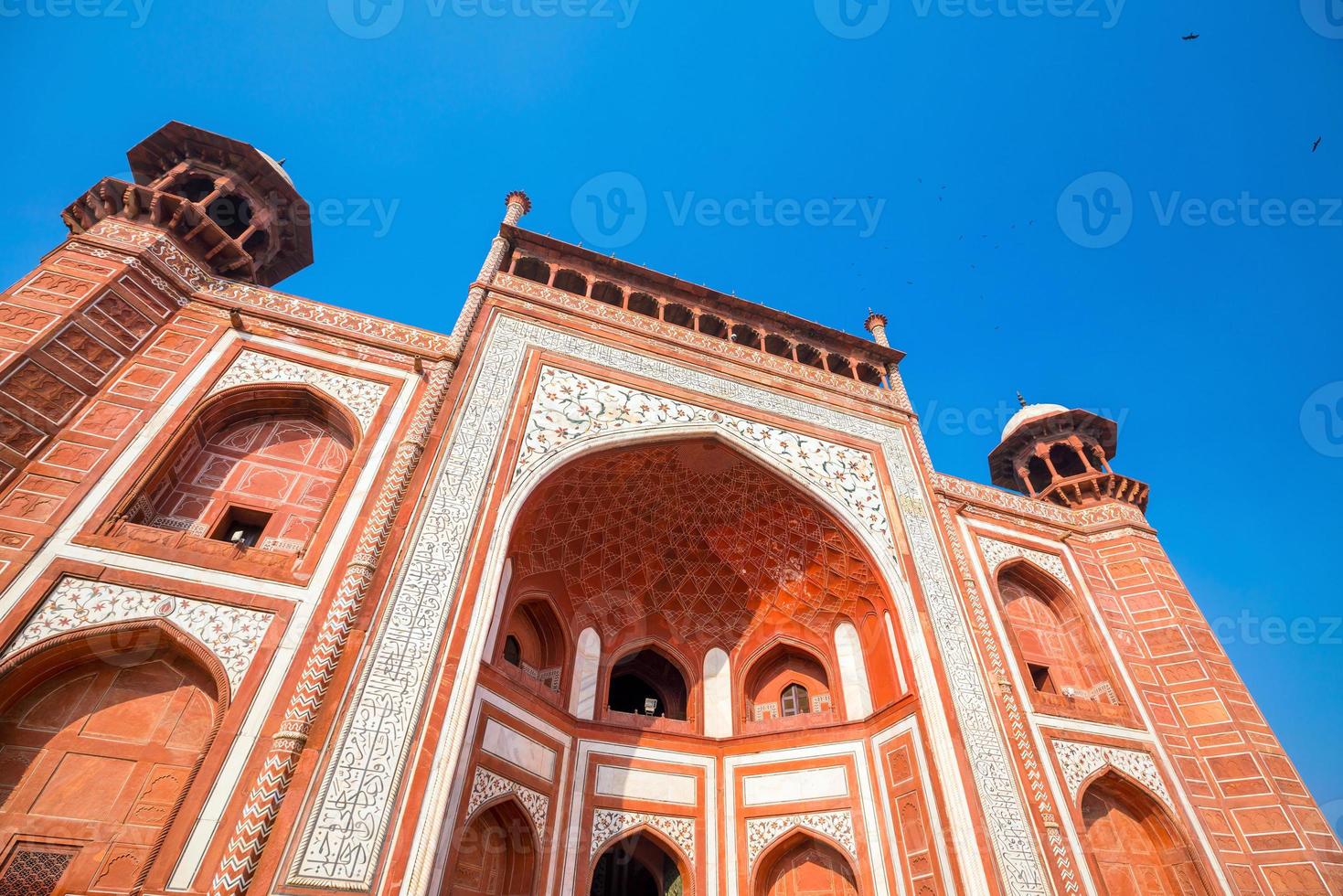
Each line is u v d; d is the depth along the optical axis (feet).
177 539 19.85
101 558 18.67
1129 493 38.32
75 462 19.99
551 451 26.50
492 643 26.16
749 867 27.71
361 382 25.98
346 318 27.73
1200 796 27.78
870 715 28.94
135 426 21.52
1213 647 32.01
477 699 24.47
